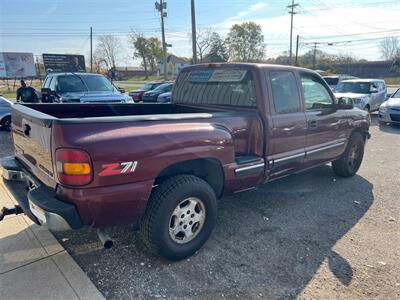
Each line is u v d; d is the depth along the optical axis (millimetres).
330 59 68188
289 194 4781
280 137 3822
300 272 2887
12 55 44625
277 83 3844
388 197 4738
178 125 2881
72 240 3328
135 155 2518
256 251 3213
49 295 2514
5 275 2738
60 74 10727
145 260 3023
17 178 3316
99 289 2615
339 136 4973
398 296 2607
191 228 3072
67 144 2295
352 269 2947
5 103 9961
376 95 14094
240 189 3555
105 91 10641
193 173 3230
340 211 4215
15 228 3525
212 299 2529
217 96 4145
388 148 8133
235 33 75250
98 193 2408
